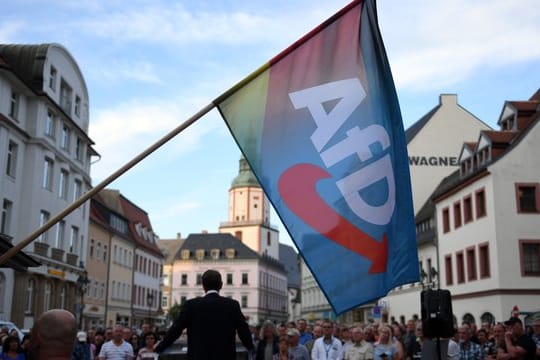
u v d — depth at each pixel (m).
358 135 7.51
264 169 7.25
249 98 7.36
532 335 14.51
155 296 79.31
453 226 44.34
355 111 7.57
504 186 38.22
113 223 62.41
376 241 7.29
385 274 7.21
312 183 7.29
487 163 39.00
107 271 58.53
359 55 7.69
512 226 37.78
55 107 39.09
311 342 15.24
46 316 2.96
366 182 7.41
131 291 67.50
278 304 135.62
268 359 13.47
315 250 7.14
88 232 52.75
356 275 7.13
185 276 122.50
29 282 37.31
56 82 40.25
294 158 7.32
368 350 13.44
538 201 38.03
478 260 40.03
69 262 42.91
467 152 43.59
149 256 76.19
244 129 7.30
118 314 62.81
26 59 37.97
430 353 11.09
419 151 57.06
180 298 121.88
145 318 74.06
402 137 7.68
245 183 135.12
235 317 6.57
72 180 43.69
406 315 53.66
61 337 2.90
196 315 6.48
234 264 121.25
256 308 119.25
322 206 7.26
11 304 34.69
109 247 59.38
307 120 7.45
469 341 14.14
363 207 7.34
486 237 39.00
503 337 12.17
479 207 40.41
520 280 37.12
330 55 7.62
